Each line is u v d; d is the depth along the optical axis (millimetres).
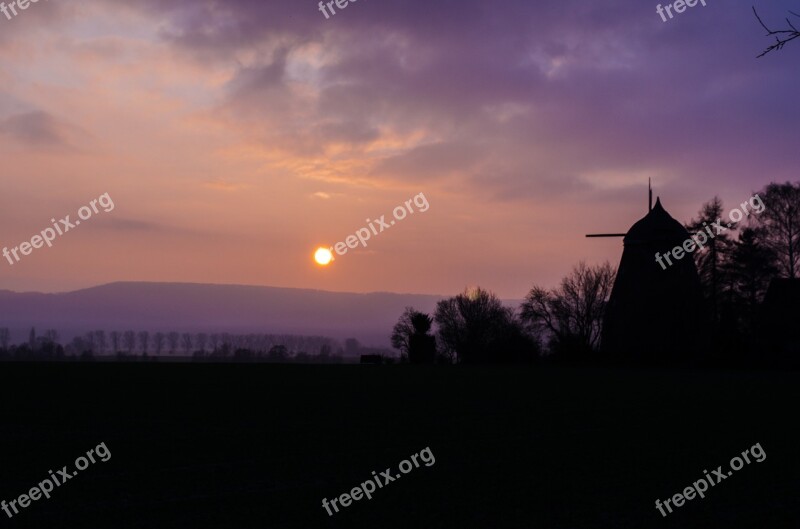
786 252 86188
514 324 91688
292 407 25328
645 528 11305
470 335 92688
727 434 20359
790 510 12492
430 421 22156
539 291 90500
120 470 14562
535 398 30281
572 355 65562
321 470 14812
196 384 34469
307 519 11375
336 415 23266
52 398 27156
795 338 70438
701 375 48188
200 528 10734
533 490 13484
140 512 11539
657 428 21406
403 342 103250
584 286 89312
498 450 17375
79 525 10828
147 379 37125
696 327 65125
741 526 11469
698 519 11844
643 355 63969
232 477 14047
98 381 35312
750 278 81375
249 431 19562
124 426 20219
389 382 38312
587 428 21219
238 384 35000
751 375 48500
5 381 34594
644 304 65688
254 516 11430
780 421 23219
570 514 11953
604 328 68062
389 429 20312
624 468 15562
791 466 16062
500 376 44875
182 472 14438
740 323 80438
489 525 11258
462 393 32188
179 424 20703
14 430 19375
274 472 14547
